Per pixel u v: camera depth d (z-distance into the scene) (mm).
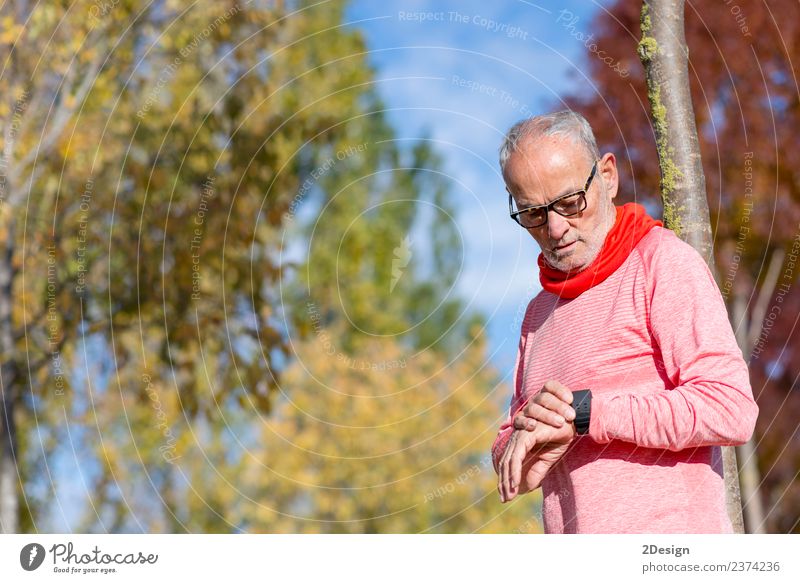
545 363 3164
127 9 7547
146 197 7645
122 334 8273
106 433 9492
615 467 2918
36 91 7262
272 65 10203
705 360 2729
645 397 2770
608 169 3189
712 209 7508
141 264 8281
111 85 7746
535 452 2979
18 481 8680
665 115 3758
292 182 9742
